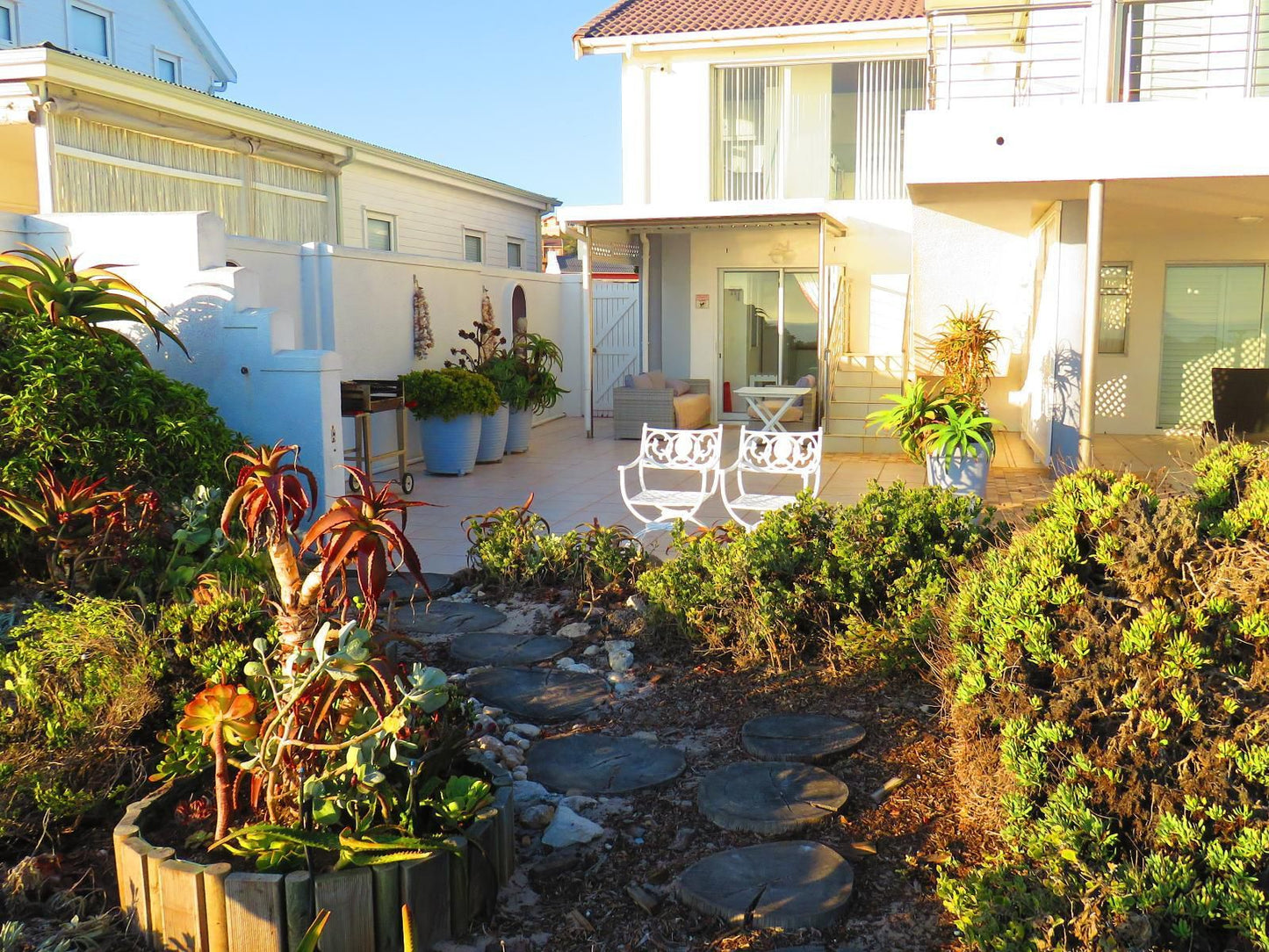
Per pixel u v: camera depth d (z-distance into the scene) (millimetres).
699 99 16406
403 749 2939
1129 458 11922
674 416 15055
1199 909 2395
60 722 3189
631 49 16188
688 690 4613
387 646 4676
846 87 16109
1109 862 2605
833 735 4004
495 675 4766
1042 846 2723
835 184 16328
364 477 2805
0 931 2639
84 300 6551
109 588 4734
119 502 4715
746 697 4504
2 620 4141
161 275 8016
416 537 8523
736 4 17141
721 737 4133
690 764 3893
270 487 2846
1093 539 3441
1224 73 10703
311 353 7867
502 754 3896
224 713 2760
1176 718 2850
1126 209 11586
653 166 16688
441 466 11812
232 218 13055
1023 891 2594
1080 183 9883
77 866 3029
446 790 3094
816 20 15609
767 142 16438
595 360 18812
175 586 4535
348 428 11047
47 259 6539
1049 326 11641
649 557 6254
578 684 4660
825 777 3658
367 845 2709
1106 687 2980
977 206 11453
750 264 16484
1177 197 10711
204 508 4910
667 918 2945
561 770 3816
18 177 12164
